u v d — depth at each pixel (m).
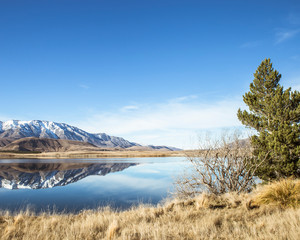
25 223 7.18
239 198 8.73
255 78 12.66
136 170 34.22
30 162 59.88
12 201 14.64
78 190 18.52
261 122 11.97
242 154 11.02
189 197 10.55
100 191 17.91
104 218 7.17
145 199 14.69
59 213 10.91
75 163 54.50
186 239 4.88
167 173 28.38
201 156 11.03
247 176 10.64
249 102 12.51
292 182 7.61
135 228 5.80
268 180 10.90
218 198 9.34
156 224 5.93
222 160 10.88
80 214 9.65
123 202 14.01
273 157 10.66
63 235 5.70
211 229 5.28
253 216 6.29
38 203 13.99
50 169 38.81
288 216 5.37
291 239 4.11
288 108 10.99
